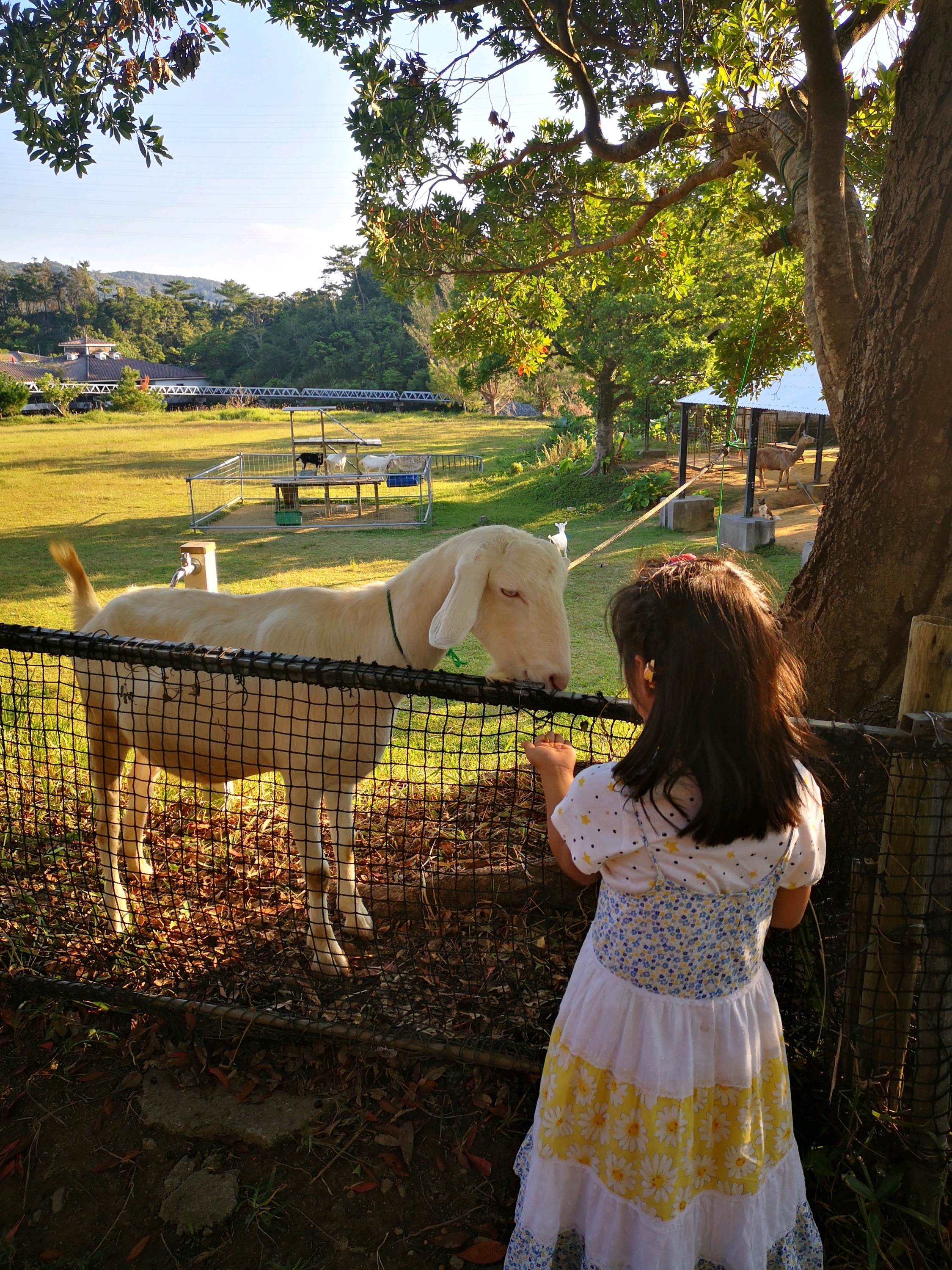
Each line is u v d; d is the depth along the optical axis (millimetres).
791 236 4539
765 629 1410
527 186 7574
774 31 4648
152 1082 2543
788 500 17203
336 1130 2377
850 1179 2010
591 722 2125
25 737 4980
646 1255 1560
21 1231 2143
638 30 6941
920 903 1978
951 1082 2021
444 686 2055
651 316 18453
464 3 6379
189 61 4750
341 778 2906
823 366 3648
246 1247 2088
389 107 6453
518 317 9016
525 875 3264
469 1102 2449
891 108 5148
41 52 4484
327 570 12438
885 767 1946
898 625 2447
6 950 3049
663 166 7941
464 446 34281
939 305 2199
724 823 1381
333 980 2898
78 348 114438
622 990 1551
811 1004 2305
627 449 22344
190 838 3953
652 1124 1521
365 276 106062
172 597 3230
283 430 43000
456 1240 2082
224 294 144375
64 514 18141
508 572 2309
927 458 2293
